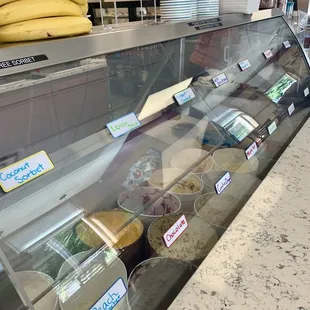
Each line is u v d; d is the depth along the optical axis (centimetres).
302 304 67
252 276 74
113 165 102
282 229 88
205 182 108
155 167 108
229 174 112
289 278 73
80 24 85
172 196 101
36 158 83
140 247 84
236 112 138
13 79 73
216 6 144
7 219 72
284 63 180
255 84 156
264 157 127
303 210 96
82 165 94
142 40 104
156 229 89
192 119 127
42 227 77
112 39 95
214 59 140
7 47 73
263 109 147
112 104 106
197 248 84
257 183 111
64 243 77
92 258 76
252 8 156
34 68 74
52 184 84
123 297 70
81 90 93
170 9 130
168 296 72
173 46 118
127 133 109
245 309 67
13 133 83
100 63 91
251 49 163
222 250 82
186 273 78
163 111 121
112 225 87
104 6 191
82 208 87
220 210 98
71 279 69
